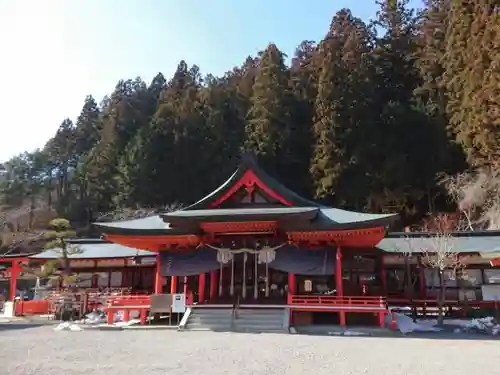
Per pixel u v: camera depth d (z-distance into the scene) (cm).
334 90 5038
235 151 5716
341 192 4819
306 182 5384
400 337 1836
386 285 2934
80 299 2739
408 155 5025
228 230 2314
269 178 2416
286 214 2114
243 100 6397
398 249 2905
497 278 2809
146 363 1170
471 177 4325
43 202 8012
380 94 5628
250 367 1114
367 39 6084
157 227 2414
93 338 1755
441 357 1299
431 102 5231
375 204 4834
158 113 5922
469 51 4166
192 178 5606
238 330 2014
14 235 5066
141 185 5525
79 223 6612
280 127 5475
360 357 1290
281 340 1681
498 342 1672
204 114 6038
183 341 1645
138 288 3312
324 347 1496
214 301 2348
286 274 2481
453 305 2677
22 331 2052
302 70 6456
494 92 3688
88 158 7112
